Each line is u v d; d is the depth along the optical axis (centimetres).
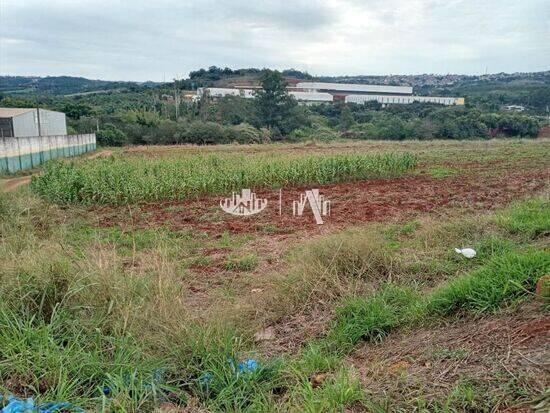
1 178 1672
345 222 831
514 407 202
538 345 245
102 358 280
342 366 277
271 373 280
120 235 734
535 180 1362
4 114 2980
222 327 331
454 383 233
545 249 453
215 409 245
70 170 1222
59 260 369
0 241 562
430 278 462
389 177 1531
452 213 865
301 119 4866
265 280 470
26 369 257
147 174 1247
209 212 972
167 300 358
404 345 311
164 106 5447
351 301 385
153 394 246
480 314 319
